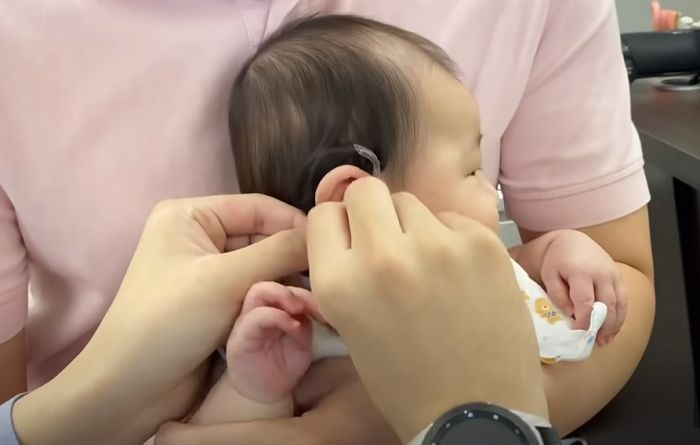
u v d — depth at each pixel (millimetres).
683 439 737
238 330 506
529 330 497
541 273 774
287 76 617
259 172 637
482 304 471
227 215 589
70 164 683
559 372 701
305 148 603
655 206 1057
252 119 631
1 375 711
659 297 956
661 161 1018
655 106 1215
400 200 503
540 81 836
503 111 818
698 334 939
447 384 468
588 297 722
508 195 902
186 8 708
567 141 838
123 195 695
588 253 754
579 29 818
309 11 747
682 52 1341
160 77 695
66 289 733
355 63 607
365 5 763
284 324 493
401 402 474
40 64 667
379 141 595
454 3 781
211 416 551
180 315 515
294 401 587
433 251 461
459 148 626
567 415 706
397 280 452
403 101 604
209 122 712
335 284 455
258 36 720
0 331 700
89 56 679
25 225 703
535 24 800
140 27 690
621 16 1726
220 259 537
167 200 633
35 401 548
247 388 533
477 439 455
